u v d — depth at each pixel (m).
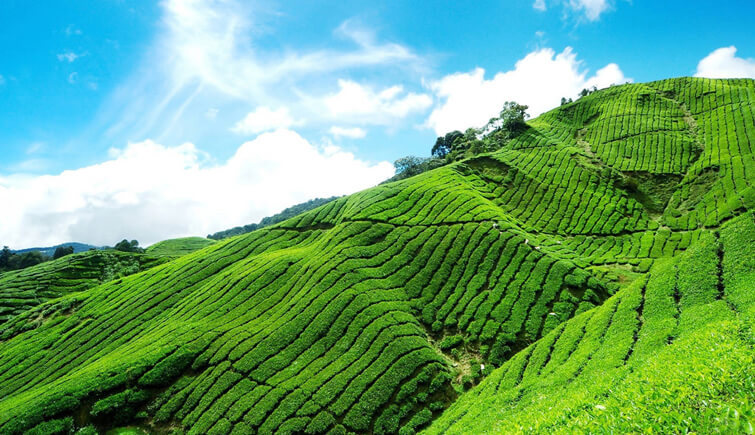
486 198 74.31
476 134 134.62
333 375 36.34
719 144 82.88
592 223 67.44
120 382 37.56
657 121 105.19
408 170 130.62
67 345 50.12
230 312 48.22
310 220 73.12
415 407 33.62
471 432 23.86
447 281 48.75
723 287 23.81
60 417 34.97
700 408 9.26
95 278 89.94
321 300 45.28
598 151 98.25
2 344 54.16
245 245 68.88
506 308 43.06
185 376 38.84
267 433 32.06
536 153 98.44
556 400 19.12
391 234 58.00
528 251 51.00
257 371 37.88
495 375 32.38
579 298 43.91
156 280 61.94
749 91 103.50
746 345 12.34
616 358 22.22
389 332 39.97
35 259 123.75
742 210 56.03
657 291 27.08
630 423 9.52
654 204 74.25
